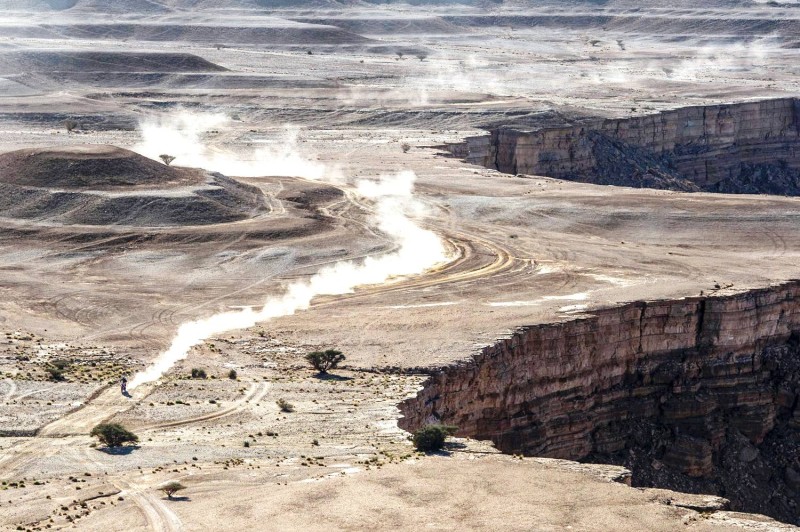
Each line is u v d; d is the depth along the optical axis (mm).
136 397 138375
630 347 175625
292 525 94812
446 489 104312
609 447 170375
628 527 96812
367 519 96250
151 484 106938
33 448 119562
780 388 183375
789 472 177125
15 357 155000
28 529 96250
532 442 161500
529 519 97312
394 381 144375
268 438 122875
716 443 176250
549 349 165125
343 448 118688
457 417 150875
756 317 185000
